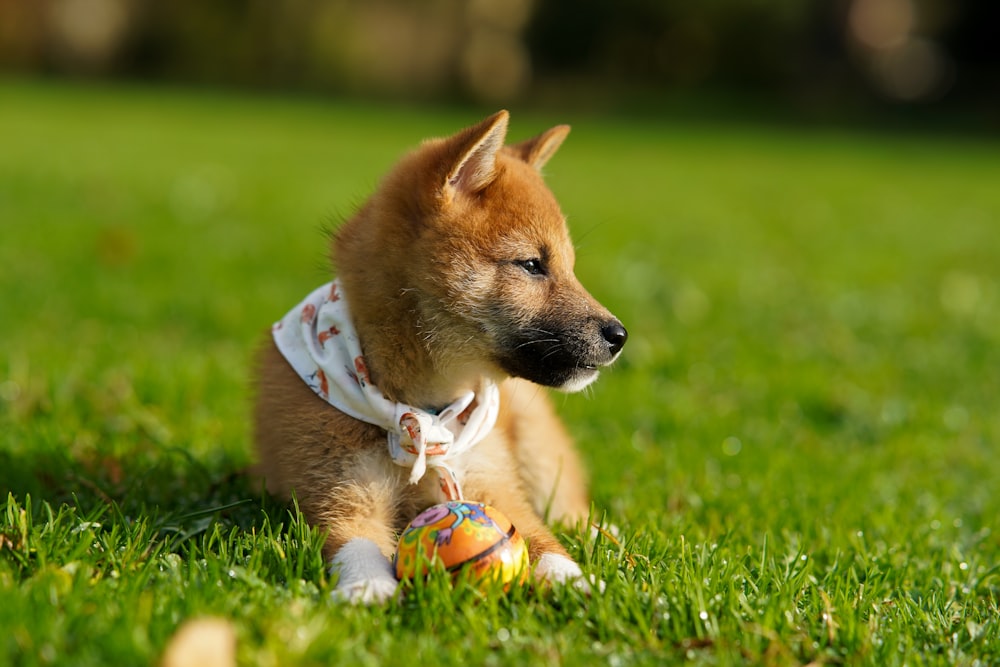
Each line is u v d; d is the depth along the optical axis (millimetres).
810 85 44406
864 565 4285
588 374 4480
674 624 3434
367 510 4141
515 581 3629
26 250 10086
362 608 3387
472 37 44281
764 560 3994
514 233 4434
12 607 3088
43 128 23547
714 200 18469
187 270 9766
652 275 10570
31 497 4426
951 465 6219
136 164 18031
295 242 11438
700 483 5434
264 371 4629
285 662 2982
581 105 42250
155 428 5707
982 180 23922
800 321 9531
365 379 4172
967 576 4402
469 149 4305
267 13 43219
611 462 5719
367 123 31328
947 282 11805
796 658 3365
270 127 28359
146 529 3908
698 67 45031
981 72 43625
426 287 4316
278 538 3832
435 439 4129
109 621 3100
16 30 41938
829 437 6652
